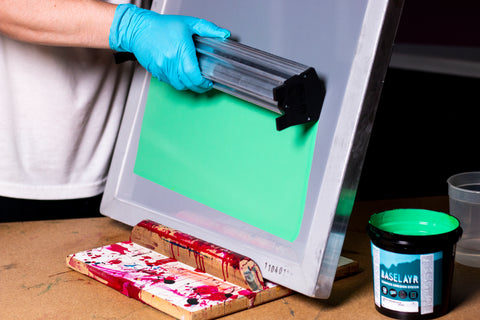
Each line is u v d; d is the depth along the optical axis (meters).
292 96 0.84
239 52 0.94
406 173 3.17
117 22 1.07
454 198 1.04
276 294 0.95
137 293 0.94
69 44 1.13
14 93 1.34
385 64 0.85
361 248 1.14
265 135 0.98
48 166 1.40
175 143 1.14
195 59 0.99
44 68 1.33
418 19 4.54
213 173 1.07
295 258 0.92
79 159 1.43
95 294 0.97
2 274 1.04
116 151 1.25
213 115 1.07
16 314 0.90
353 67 0.85
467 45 4.37
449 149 3.37
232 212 1.03
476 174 1.08
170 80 1.05
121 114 1.47
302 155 0.92
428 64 3.92
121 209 1.22
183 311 0.87
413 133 3.52
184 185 1.12
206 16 1.11
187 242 1.03
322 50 0.91
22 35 1.14
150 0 1.45
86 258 1.06
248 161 1.01
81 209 1.50
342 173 0.85
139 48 1.06
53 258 1.11
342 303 0.93
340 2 0.89
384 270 0.86
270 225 0.97
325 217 0.87
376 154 3.33
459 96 3.78
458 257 1.06
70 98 1.36
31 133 1.37
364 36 0.84
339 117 0.86
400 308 0.86
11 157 1.38
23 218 1.46
